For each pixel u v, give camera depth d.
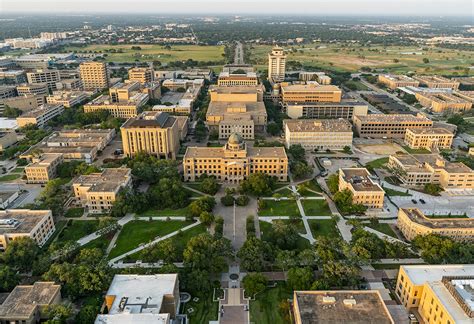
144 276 165.75
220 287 177.62
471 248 187.88
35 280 182.25
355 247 190.00
